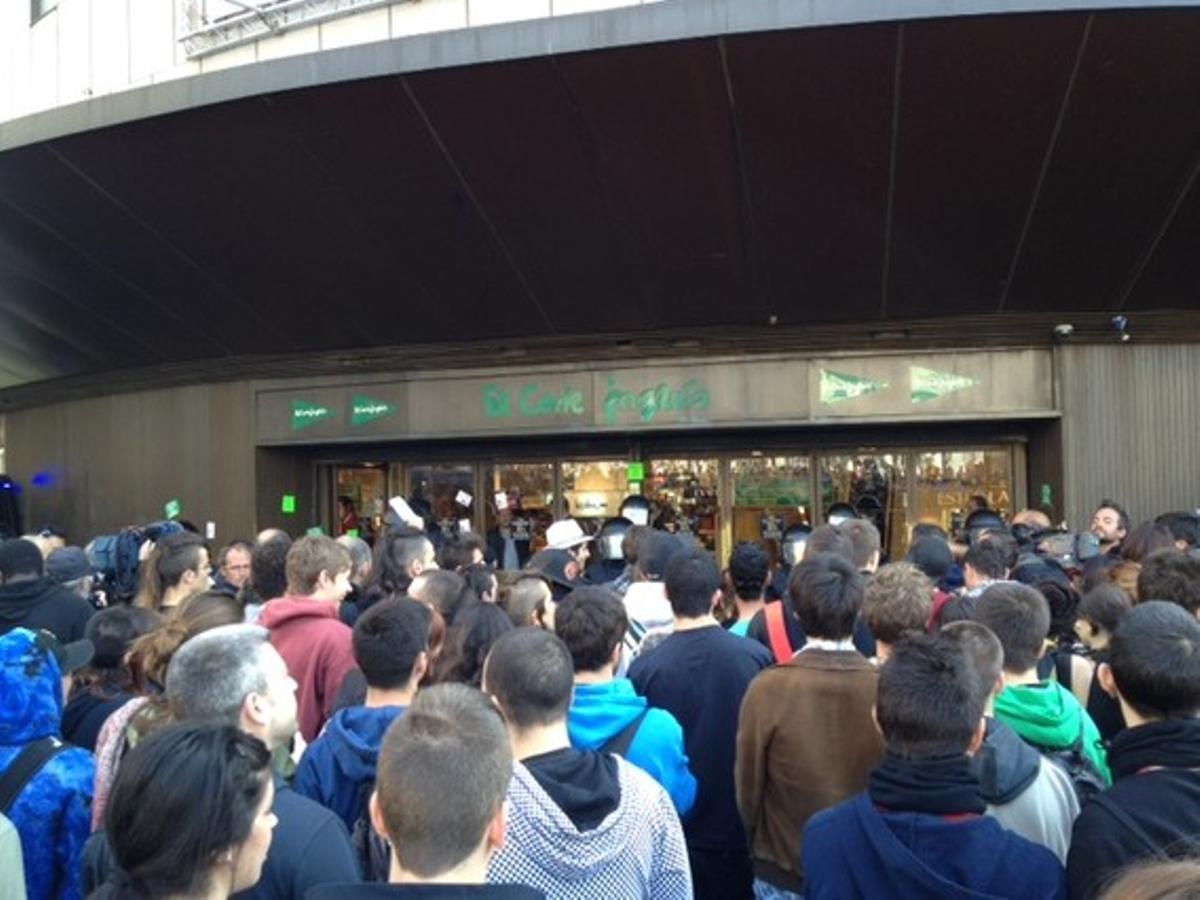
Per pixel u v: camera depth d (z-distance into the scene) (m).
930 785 2.26
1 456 21.47
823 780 3.21
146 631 3.76
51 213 13.01
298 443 15.16
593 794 2.37
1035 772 2.67
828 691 3.28
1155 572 4.01
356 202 11.70
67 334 16.20
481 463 15.34
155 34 14.24
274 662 2.60
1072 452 12.15
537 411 13.82
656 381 13.35
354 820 2.78
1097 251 11.05
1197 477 12.03
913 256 11.36
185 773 1.72
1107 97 9.28
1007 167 10.10
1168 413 12.09
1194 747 2.34
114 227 13.04
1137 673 2.45
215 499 15.93
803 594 3.44
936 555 5.87
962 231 10.92
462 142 10.65
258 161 11.38
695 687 3.83
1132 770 2.39
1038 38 8.83
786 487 14.00
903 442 13.64
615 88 9.75
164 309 14.64
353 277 12.99
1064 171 10.09
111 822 1.74
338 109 10.48
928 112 9.59
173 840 1.69
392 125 10.57
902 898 2.21
